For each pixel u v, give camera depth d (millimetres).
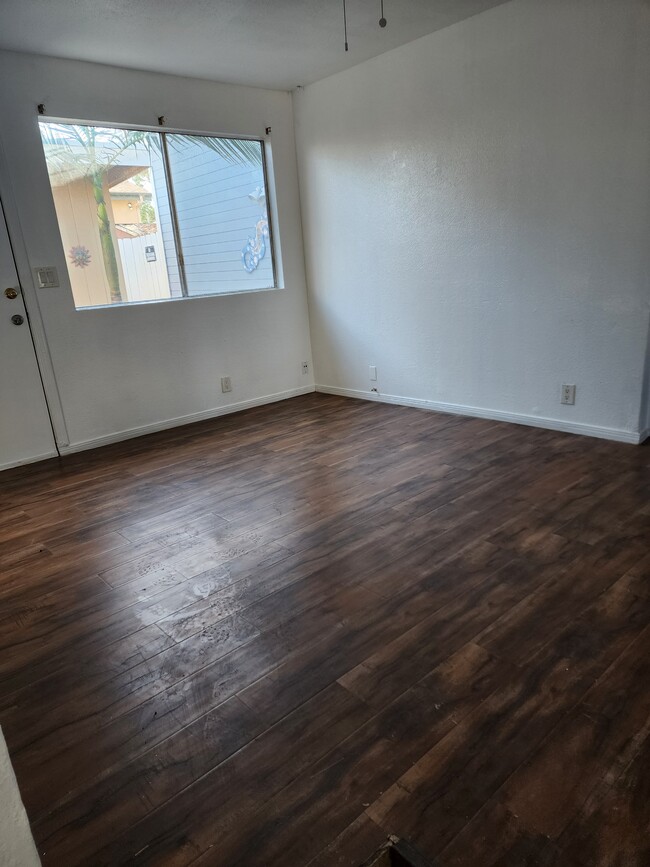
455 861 1148
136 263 4172
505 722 1477
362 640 1831
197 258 4473
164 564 2402
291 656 1781
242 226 4680
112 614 2076
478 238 3781
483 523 2531
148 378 4273
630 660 1667
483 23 3402
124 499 3127
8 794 519
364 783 1333
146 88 3902
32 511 3051
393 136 4059
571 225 3332
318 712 1553
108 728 1553
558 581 2070
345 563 2295
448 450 3486
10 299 3588
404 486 2998
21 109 3461
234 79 4207
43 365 3783
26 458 3812
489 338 3912
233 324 4664
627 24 2887
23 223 3564
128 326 4109
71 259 3879
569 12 3061
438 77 3697
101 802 1335
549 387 3684
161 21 3094
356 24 3365
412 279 4250
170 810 1302
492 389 3998
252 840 1220
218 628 1949
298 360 5180
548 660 1687
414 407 4535
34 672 1798
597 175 3164
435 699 1568
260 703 1600
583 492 2768
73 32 3156
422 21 3430
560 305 3498
